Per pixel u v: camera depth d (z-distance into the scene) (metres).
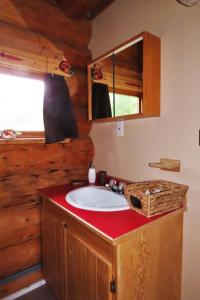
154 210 1.05
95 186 1.59
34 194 1.59
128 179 1.55
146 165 1.41
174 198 1.11
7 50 1.37
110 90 1.54
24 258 1.58
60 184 1.71
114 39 1.59
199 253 1.14
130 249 0.93
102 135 1.77
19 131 1.51
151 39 1.22
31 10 1.50
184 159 1.18
